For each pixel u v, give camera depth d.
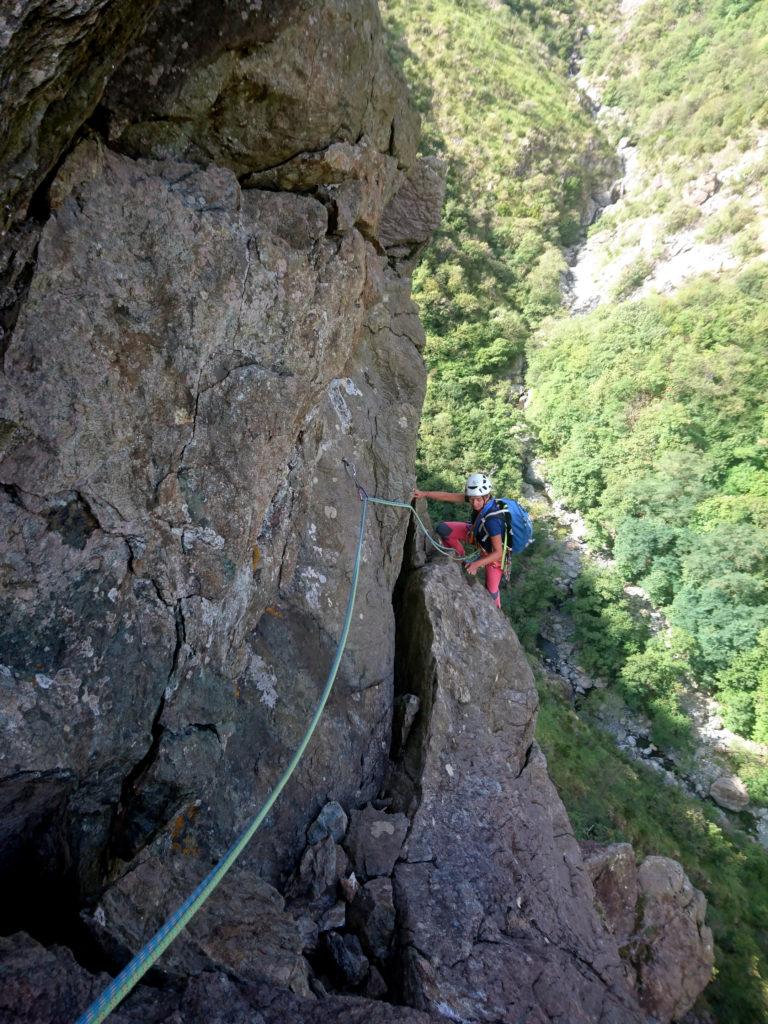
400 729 4.73
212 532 3.19
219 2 2.42
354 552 4.82
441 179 5.51
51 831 2.76
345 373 5.27
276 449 3.47
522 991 3.39
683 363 32.22
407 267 5.96
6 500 2.37
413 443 5.80
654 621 28.03
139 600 2.92
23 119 1.84
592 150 51.47
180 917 1.88
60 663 2.57
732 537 27.11
